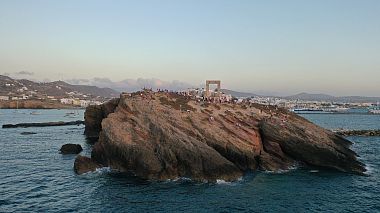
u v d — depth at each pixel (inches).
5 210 1435.8
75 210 1451.8
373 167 2433.6
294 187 1852.9
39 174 2036.2
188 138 2055.9
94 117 3951.8
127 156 2023.9
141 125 2150.6
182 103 2751.0
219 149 2177.7
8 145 3238.2
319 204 1598.2
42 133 4343.0
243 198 1644.9
